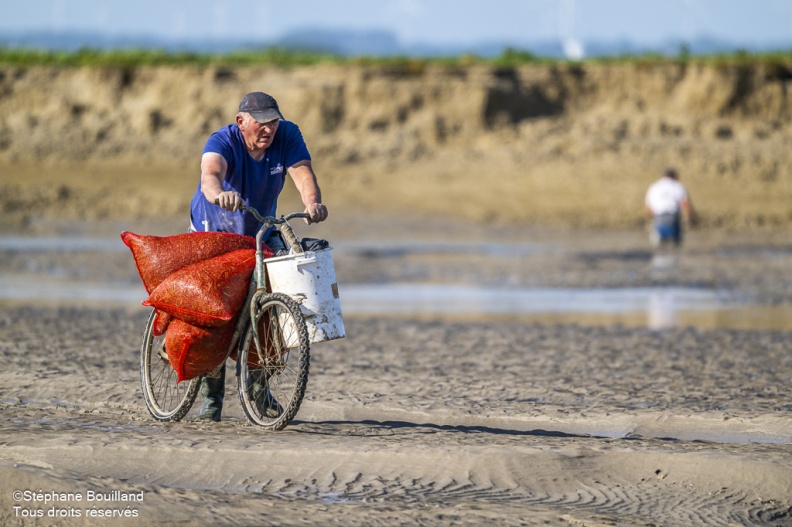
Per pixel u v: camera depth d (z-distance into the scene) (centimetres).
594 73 14475
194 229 2498
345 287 6112
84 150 12875
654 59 14888
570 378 3173
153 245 2388
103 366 3170
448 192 12056
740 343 3962
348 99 13875
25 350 3434
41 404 2658
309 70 14312
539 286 6225
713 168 12900
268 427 2327
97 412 2561
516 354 3659
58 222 10250
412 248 8688
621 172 12688
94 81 14112
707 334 4212
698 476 2052
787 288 6166
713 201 12050
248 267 2384
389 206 11481
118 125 13575
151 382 2530
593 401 2823
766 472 2036
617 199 11969
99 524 1639
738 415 2638
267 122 2388
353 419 2592
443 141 13500
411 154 13150
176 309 2350
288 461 2048
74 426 2331
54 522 1648
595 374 3253
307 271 2323
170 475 1983
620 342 3981
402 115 13800
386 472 2014
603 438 2316
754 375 3253
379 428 2403
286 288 2328
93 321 4288
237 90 14000
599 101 14400
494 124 13712
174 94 14038
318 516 1728
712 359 3569
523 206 11631
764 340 4041
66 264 7044
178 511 1688
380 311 5022
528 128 13712
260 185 2464
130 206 11162
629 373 3278
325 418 2594
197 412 2584
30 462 1995
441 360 3506
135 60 14812
